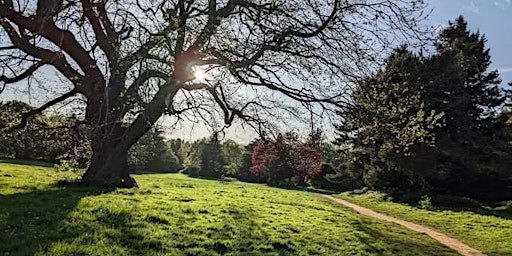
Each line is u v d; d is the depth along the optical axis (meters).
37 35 13.25
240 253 10.59
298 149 17.28
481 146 43.03
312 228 15.13
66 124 19.95
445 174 40.28
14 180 20.42
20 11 15.07
